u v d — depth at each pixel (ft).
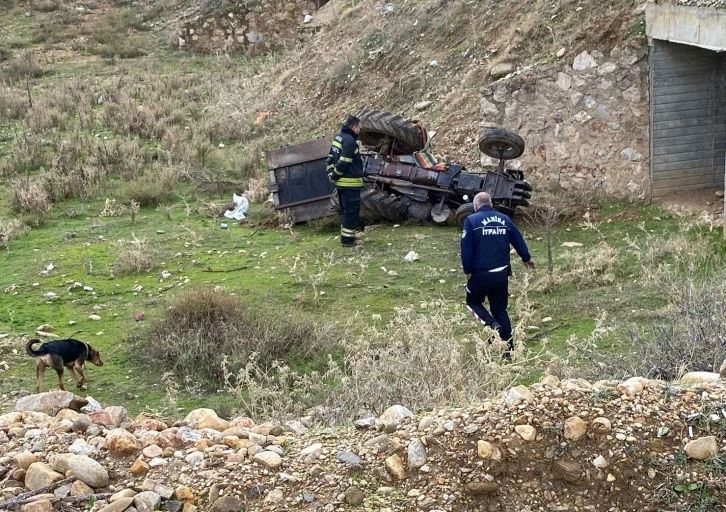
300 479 15.80
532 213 42.93
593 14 48.16
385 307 33.42
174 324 30.86
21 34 106.73
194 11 104.58
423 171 43.52
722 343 21.75
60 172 57.06
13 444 17.74
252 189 52.42
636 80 42.32
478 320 29.99
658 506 14.75
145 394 26.96
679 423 15.88
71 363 26.99
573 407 16.21
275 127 67.72
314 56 74.59
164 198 53.11
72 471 16.19
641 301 30.63
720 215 38.99
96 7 116.47
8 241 45.44
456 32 61.87
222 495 15.42
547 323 29.96
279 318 31.30
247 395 26.37
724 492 14.76
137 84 83.61
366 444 16.56
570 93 44.62
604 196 43.96
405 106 59.77
